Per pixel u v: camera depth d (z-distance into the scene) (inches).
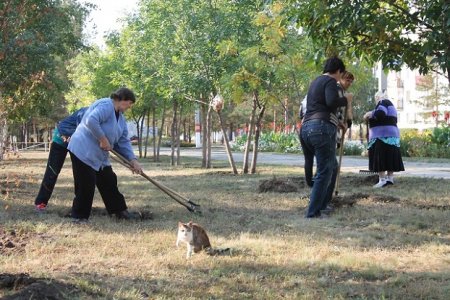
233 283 186.1
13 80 548.7
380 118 458.6
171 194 327.6
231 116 2016.5
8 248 230.8
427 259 222.2
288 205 370.0
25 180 557.0
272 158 1131.9
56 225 284.4
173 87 715.4
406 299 173.6
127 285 180.1
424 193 418.3
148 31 771.4
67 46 783.1
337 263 211.5
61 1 771.4
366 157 1133.1
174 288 178.9
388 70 302.7
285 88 602.9
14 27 352.8
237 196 420.2
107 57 1192.2
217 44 641.6
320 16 279.3
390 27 277.0
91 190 306.2
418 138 1186.0
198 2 660.1
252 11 612.7
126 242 247.0
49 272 192.5
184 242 234.7
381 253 232.1
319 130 313.3
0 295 164.4
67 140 332.5
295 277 194.7
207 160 814.5
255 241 249.3
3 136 298.0
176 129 993.5
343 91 329.4
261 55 568.1
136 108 1138.0
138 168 318.7
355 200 373.4
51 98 761.6
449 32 244.7
